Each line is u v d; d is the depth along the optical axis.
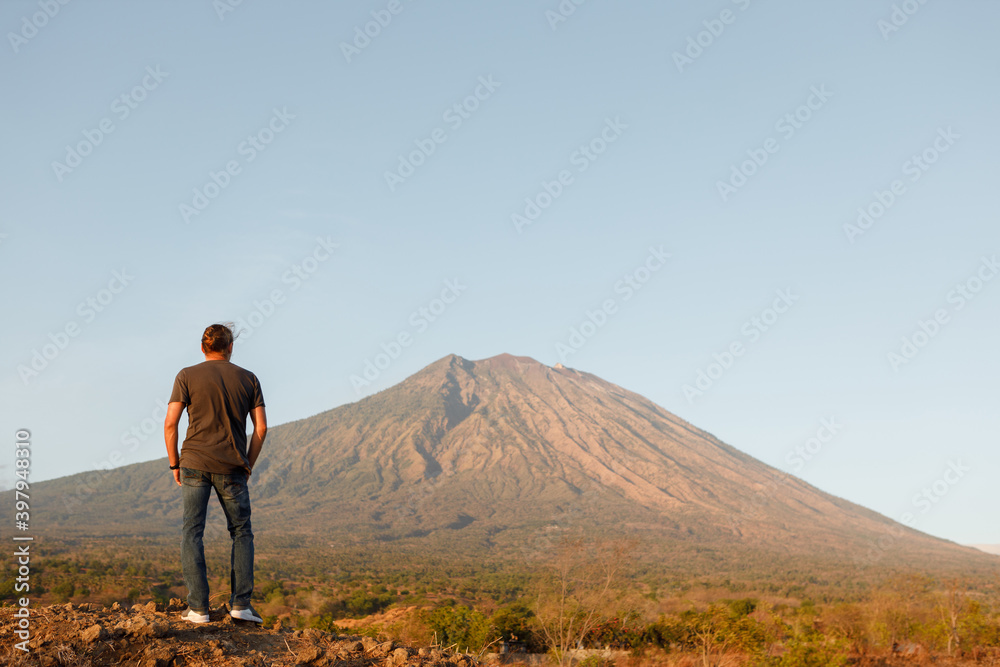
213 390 5.41
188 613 5.52
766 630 22.86
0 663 4.48
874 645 22.75
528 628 28.11
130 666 4.71
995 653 21.91
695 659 23.05
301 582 92.69
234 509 5.56
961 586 23.91
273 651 5.33
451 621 28.38
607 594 27.14
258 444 5.64
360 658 5.68
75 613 5.49
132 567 67.38
